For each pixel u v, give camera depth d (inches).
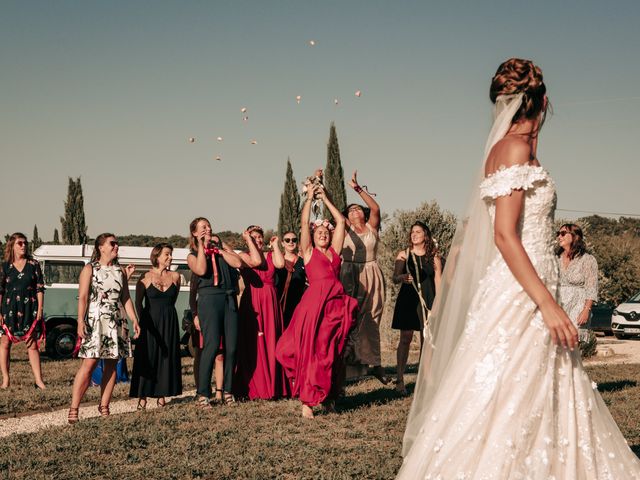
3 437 265.7
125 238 2343.8
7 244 423.2
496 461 112.7
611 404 319.0
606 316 961.5
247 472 208.1
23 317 419.2
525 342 117.5
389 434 255.3
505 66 129.3
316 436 259.1
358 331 371.2
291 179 2156.7
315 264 302.4
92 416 323.0
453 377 121.2
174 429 272.2
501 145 122.7
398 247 789.2
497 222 118.5
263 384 347.9
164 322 336.8
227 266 341.7
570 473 113.9
